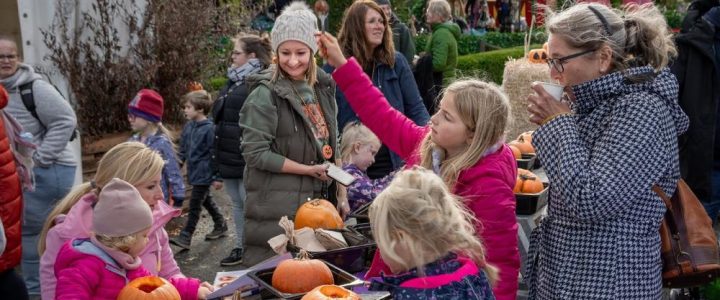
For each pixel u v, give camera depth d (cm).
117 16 688
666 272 264
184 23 712
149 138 563
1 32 684
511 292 257
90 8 671
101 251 260
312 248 289
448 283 210
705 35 445
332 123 417
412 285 208
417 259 207
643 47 255
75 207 280
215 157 559
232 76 553
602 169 235
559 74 254
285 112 396
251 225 403
